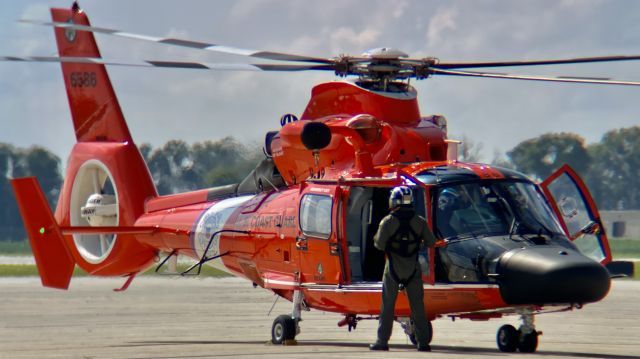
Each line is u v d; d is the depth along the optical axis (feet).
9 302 301.84
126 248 228.43
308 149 167.73
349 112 180.24
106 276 236.02
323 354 146.72
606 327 223.71
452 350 161.99
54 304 295.48
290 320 177.17
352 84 180.04
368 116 170.91
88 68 237.25
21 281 432.66
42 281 194.90
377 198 171.22
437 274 156.04
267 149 190.39
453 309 154.81
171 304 300.61
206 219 205.67
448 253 155.12
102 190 243.19
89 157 236.84
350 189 169.89
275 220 183.73
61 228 195.21
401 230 150.20
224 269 206.69
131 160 230.89
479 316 160.56
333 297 170.71
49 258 195.00
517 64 178.09
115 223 235.40
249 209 193.16
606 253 164.04
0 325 225.15
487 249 151.64
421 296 151.23
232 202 201.46
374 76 181.47
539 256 146.92
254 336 202.08
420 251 157.58
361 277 169.58
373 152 173.88
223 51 166.09
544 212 158.20
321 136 166.09
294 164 183.32
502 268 148.77
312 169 179.73
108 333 206.69
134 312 268.21
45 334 203.10
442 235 156.35
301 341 190.70
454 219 156.87
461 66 180.55
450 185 158.81
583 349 169.78
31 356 152.25
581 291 144.56
